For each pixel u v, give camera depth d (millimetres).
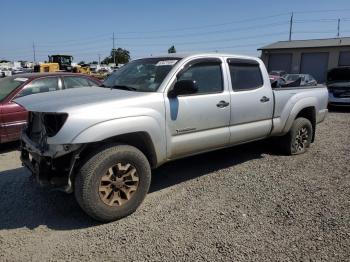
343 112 13773
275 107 5922
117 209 3949
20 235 3682
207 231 3730
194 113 4652
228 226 3838
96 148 3908
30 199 4559
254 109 5520
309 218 4020
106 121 3797
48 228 3830
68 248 3436
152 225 3875
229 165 5992
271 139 6723
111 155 3844
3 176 5449
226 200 4531
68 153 3762
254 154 6664
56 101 3977
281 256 3283
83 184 3729
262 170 5734
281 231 3730
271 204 4406
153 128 4199
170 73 4523
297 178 5363
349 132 9133
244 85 5445
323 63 35938
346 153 6828
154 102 4234
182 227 3822
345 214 4117
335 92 14211
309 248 3410
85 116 3686
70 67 39000
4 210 4254
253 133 5602
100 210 3826
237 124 5316
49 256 3305
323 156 6598
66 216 4105
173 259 3236
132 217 4078
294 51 37125
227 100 5078
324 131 9289
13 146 7449
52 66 31578
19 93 7074
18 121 6953
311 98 6680
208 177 5395
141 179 4137
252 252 3344
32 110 3885
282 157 6504
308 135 6840
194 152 4852
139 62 5262
